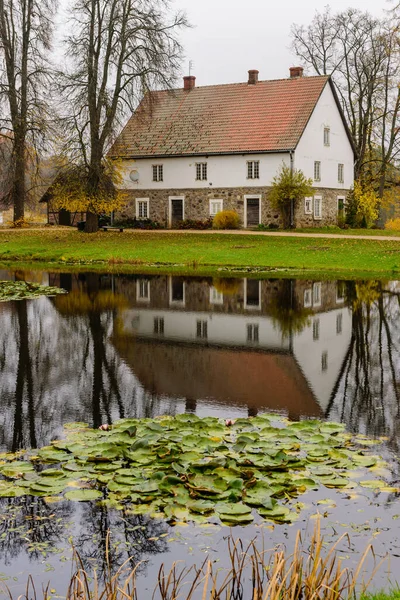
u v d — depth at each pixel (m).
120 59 44.75
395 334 15.32
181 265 32.09
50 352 13.79
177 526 6.46
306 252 34.66
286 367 12.48
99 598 5.21
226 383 11.44
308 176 50.91
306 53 59.22
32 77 47.41
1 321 17.12
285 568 5.71
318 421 9.25
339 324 16.59
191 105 56.06
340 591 4.98
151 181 54.78
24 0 47.53
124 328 16.23
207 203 52.59
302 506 6.78
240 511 6.64
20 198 50.88
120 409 10.09
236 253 35.12
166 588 5.21
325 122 52.81
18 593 5.54
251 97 54.19
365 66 56.69
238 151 50.44
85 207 45.69
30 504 7.00
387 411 9.88
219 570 5.82
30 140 47.00
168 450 8.00
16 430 9.21
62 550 6.19
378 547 6.06
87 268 31.14
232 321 17.17
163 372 12.20
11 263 33.72
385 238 40.50
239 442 8.23
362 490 7.13
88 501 7.00
